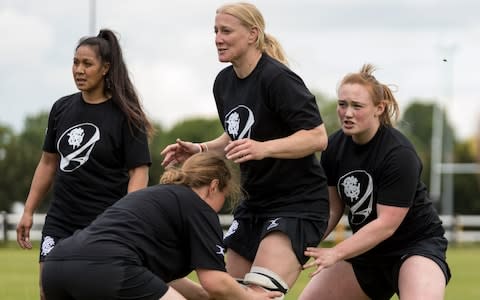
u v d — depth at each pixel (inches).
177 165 566.9
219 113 549.0
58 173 572.7
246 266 542.9
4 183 2967.5
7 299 906.1
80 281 458.3
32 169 3006.9
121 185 569.9
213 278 471.5
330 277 584.7
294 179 524.1
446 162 4522.6
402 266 553.0
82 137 565.0
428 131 6092.5
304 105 510.3
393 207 541.6
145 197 476.4
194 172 488.7
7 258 1626.5
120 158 569.0
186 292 541.3
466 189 4461.1
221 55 519.8
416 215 560.1
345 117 540.4
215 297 477.7
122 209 473.7
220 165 493.4
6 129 4200.3
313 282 591.2
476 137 1531.7
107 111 567.8
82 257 460.1
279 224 517.3
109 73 568.1
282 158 506.3
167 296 464.1
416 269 543.8
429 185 5027.1
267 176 522.3
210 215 478.6
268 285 507.2
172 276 482.0
